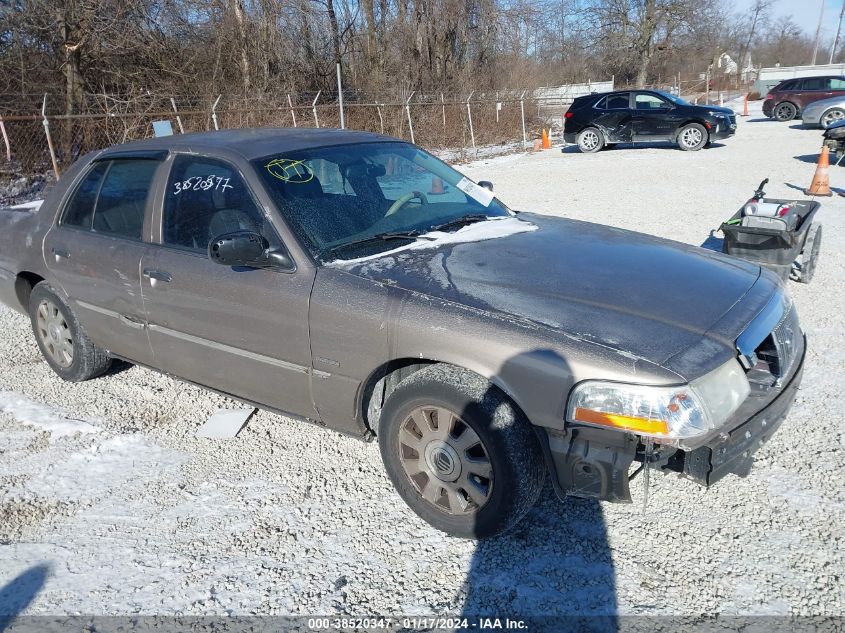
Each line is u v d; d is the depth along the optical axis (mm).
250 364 3316
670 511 3002
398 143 4133
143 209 3732
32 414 4078
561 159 17859
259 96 18484
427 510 2908
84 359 4320
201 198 3477
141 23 18047
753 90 46531
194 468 3490
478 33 28047
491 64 28203
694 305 2721
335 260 3078
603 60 46719
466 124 22141
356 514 3076
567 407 2428
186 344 3568
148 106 16500
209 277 3316
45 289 4355
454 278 2893
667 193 11203
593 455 2436
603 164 15992
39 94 16125
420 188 3799
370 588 2631
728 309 2738
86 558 2857
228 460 3555
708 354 2449
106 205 3980
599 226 3842
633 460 2395
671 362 2377
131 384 4473
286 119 17797
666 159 16203
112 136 15320
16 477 3465
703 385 2373
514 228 3588
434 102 20453
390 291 2834
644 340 2469
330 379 3029
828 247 7242
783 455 3387
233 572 2740
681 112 17750
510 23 27859
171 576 2732
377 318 2809
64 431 3879
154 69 18734
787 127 22688
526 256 3125
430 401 2729
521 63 28297
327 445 3670
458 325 2639
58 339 4445
